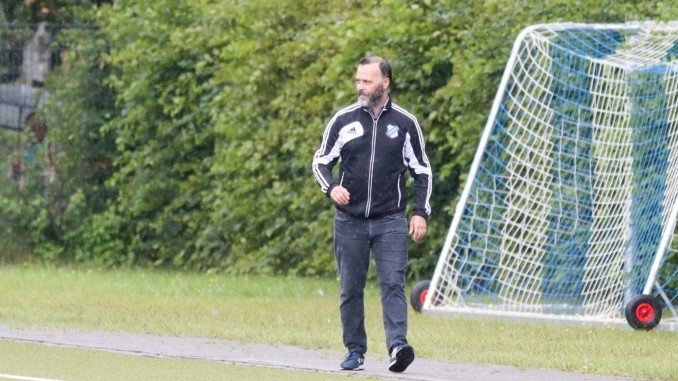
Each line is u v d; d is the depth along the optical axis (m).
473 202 44.94
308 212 56.03
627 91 43.78
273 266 57.81
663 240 39.28
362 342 28.61
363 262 28.05
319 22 56.16
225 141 59.56
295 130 55.19
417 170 27.92
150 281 53.84
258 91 57.31
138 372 28.05
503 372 28.42
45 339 33.25
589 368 28.94
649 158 42.59
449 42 50.03
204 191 60.53
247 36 57.88
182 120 60.59
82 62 63.41
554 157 44.72
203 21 59.88
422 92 51.41
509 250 45.88
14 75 63.91
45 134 63.72
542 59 44.69
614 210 43.09
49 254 63.53
